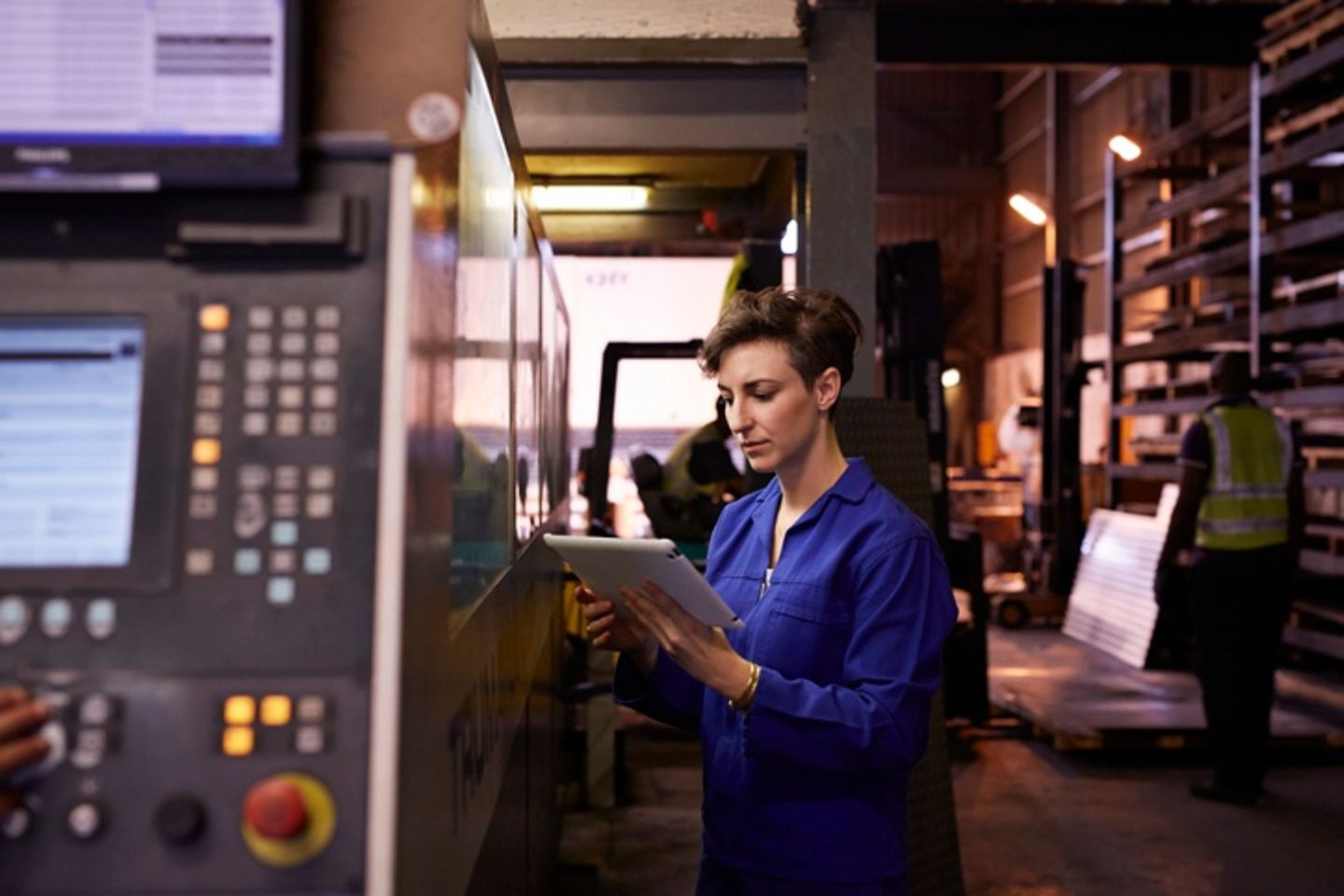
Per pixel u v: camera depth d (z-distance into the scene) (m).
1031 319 20.39
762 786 1.94
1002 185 22.52
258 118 1.01
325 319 1.03
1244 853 4.75
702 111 4.54
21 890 0.97
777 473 2.08
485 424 1.72
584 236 6.73
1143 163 9.77
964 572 6.88
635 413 7.73
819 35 4.48
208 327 1.02
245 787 0.98
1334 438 7.70
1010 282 21.81
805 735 1.77
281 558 1.00
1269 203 7.51
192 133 1.01
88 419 1.03
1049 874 4.55
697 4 4.45
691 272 7.57
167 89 1.02
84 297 1.03
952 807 3.84
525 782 2.56
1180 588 7.96
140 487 1.01
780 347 1.95
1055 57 8.77
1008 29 8.79
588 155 4.63
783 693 1.77
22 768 0.95
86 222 1.04
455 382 1.33
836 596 1.94
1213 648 5.29
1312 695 7.16
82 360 1.04
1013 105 22.02
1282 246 7.15
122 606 1.00
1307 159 6.86
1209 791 5.42
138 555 1.00
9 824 0.97
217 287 1.03
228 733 0.98
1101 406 16.61
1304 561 7.36
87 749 0.98
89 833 0.97
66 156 1.00
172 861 0.98
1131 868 4.60
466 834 1.45
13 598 0.99
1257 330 7.40
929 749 3.76
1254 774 5.34
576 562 1.82
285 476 1.01
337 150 1.04
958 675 6.82
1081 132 18.55
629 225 6.71
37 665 0.99
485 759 1.69
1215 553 5.20
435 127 1.04
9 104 1.01
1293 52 7.68
